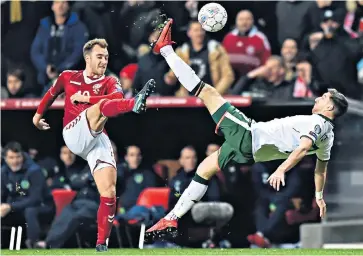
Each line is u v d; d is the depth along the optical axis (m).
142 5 41.72
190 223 38.78
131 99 29.12
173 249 33.66
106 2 41.91
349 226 37.56
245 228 39.34
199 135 40.94
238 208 39.47
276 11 40.75
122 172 39.94
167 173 40.34
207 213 37.00
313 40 40.28
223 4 41.03
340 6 40.50
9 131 41.91
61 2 41.88
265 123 29.44
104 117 29.95
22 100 40.72
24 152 40.41
